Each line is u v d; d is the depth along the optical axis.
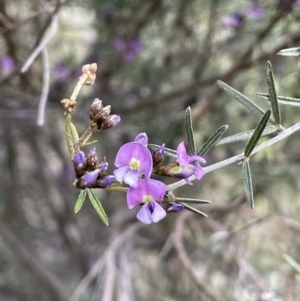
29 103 0.40
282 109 0.28
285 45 0.27
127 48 0.39
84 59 0.40
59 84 0.40
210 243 0.36
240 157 0.14
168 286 0.44
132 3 0.36
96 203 0.13
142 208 0.13
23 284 0.51
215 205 0.33
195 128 0.35
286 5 0.26
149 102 0.37
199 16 0.40
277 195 0.42
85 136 0.14
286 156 0.35
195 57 0.39
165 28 0.40
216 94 0.33
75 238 0.53
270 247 0.36
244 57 0.30
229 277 0.34
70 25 0.40
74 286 0.52
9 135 0.46
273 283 0.27
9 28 0.27
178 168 0.13
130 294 0.33
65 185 0.52
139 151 0.13
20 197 0.52
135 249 0.44
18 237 0.51
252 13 0.31
